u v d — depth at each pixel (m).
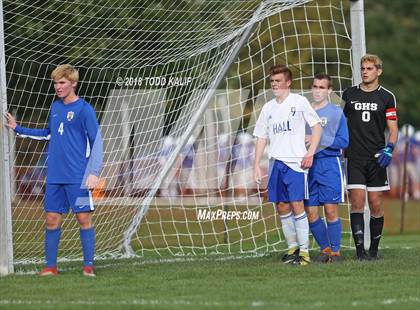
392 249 41.66
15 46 39.44
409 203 97.44
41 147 46.69
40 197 44.00
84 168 31.27
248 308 24.34
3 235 32.53
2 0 34.31
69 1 39.84
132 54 41.88
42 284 29.55
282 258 36.09
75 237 43.06
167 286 28.91
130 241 43.03
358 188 36.16
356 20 41.22
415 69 132.00
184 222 45.91
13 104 45.09
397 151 102.19
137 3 41.12
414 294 26.92
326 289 27.94
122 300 26.12
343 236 48.91
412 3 136.38
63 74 30.98
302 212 34.06
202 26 41.88
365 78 36.09
